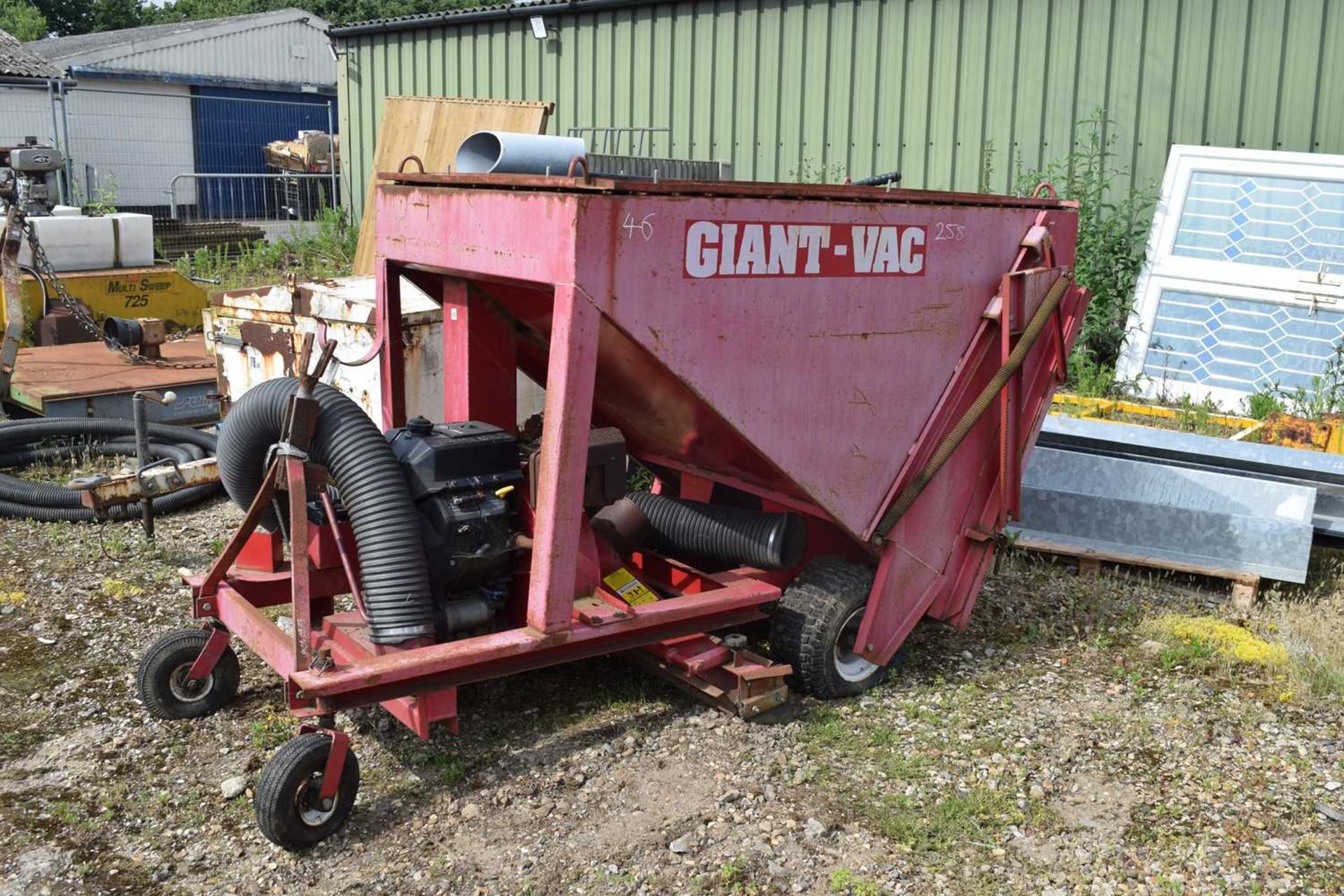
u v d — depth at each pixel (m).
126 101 26.78
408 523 3.48
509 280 3.50
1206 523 5.44
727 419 3.65
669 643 4.02
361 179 16.14
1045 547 5.69
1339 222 8.27
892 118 10.84
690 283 3.43
